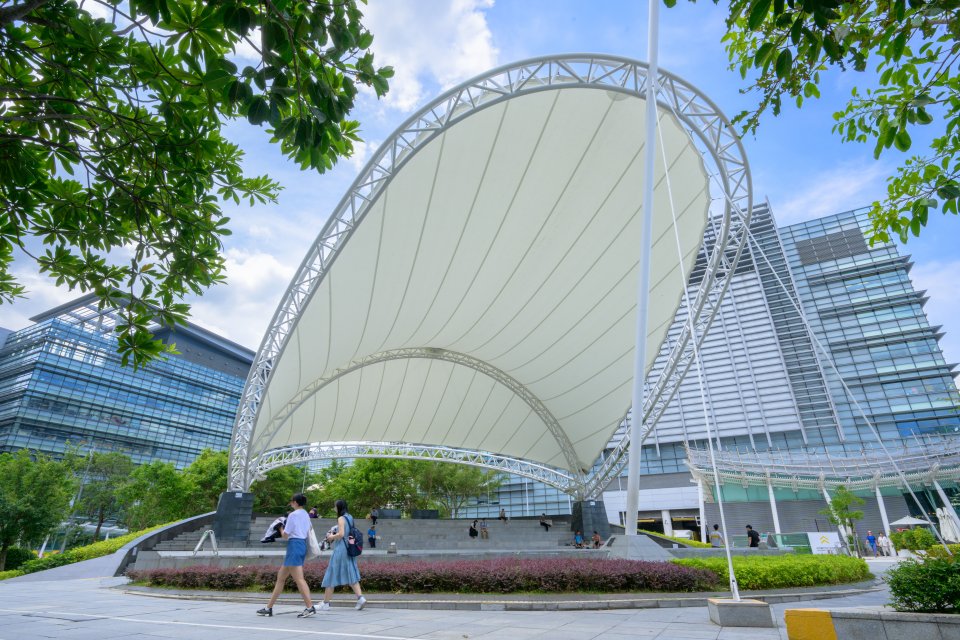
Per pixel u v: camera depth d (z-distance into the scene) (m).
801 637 5.16
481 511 65.31
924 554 5.67
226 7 3.17
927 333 56.94
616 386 28.11
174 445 84.44
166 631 5.47
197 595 9.85
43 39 4.03
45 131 4.66
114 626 5.85
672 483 59.06
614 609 8.37
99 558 19.23
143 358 5.27
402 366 29.73
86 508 49.38
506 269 22.23
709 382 61.97
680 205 20.62
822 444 54.88
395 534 29.70
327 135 3.81
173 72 4.03
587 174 19.12
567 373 28.53
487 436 35.84
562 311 24.58
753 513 44.97
